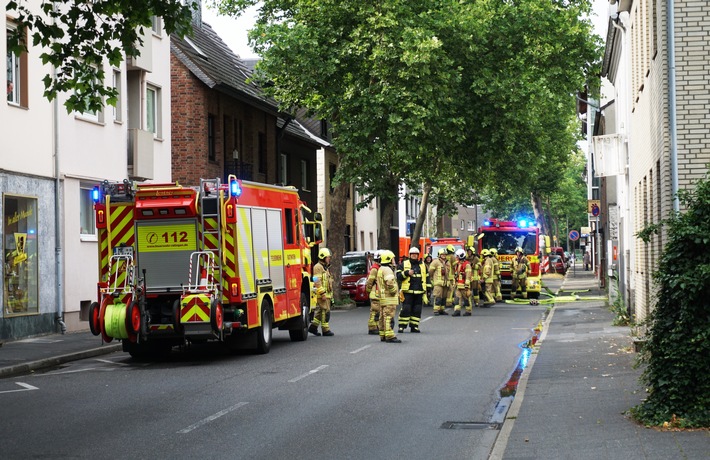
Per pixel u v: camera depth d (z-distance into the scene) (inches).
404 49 1316.4
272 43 1375.5
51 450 370.3
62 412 466.3
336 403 486.9
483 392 525.3
